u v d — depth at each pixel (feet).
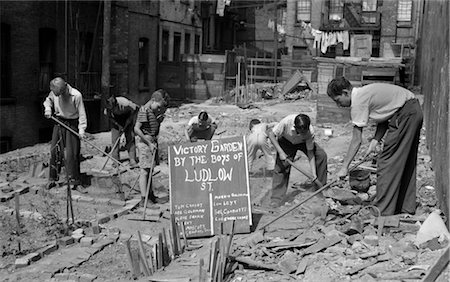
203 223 25.55
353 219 23.08
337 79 22.90
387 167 23.22
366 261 19.13
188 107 82.64
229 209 25.49
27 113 65.21
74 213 29.25
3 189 32.83
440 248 19.27
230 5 137.80
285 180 30.12
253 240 23.08
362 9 125.39
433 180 31.35
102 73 75.20
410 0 119.34
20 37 63.57
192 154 26.14
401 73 67.97
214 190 25.76
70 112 34.53
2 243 24.48
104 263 22.57
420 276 16.94
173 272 20.97
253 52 132.46
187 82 100.73
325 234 22.45
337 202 27.25
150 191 31.73
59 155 35.42
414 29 119.24
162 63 101.86
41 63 68.80
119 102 40.88
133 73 93.15
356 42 120.06
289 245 21.67
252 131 31.86
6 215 28.27
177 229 24.41
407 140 22.86
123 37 88.07
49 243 24.44
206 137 34.24
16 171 39.88
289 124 28.81
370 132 51.78
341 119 58.65
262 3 145.28
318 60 62.03
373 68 60.85
